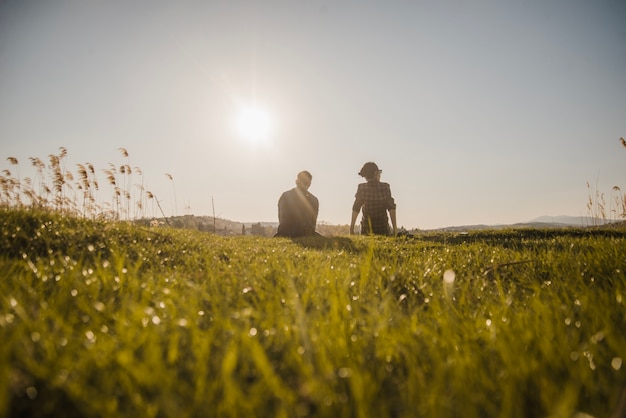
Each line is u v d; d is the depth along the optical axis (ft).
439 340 6.22
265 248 20.13
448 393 4.58
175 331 6.04
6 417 3.93
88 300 8.25
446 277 8.84
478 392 4.66
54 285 9.25
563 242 20.90
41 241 14.70
